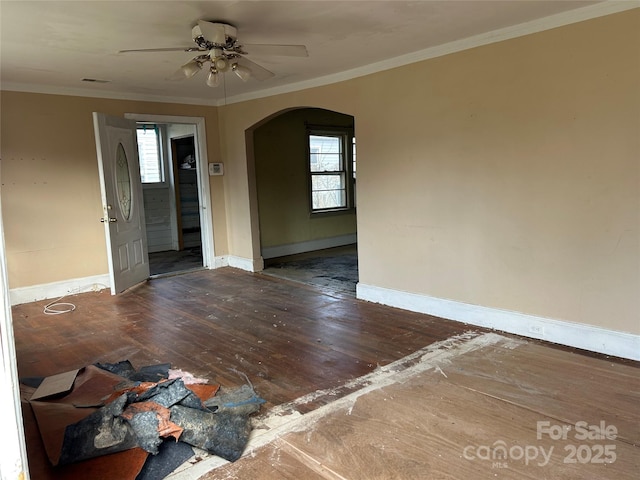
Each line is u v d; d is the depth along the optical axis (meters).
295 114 7.40
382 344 3.55
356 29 3.31
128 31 3.21
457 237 3.95
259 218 7.06
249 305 4.71
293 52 3.16
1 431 0.84
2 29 3.10
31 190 4.97
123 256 5.36
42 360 3.43
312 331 3.89
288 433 2.36
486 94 3.60
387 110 4.33
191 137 8.39
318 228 7.91
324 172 7.95
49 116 5.04
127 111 5.61
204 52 3.27
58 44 3.47
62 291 5.23
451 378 2.92
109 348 3.63
